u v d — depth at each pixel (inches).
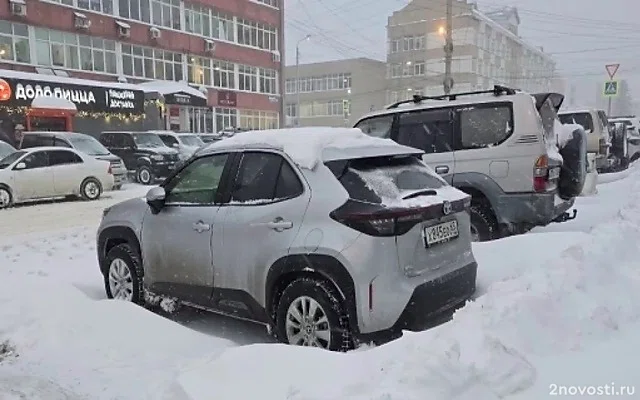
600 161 513.7
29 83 861.2
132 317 177.0
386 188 152.1
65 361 150.6
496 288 136.6
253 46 1592.0
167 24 1305.4
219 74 1475.1
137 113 1050.1
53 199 589.6
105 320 174.2
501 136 260.5
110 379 138.3
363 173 155.3
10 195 528.4
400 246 144.4
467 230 171.5
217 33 1464.1
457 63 2292.1
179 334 169.9
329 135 168.2
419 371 96.7
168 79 1314.0
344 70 2556.6
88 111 956.0
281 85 1707.7
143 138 811.4
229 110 1504.7
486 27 2394.2
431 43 2378.2
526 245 219.0
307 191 155.1
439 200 157.1
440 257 156.2
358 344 145.8
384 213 142.9
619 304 130.9
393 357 108.3
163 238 188.4
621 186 466.9
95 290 235.9
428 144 280.1
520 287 133.4
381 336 145.3
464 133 271.6
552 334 114.1
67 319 174.1
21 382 137.9
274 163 166.1
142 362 149.4
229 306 170.4
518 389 96.1
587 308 124.6
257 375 114.5
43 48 1035.9
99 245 219.1
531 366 102.1
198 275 177.5
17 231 398.3
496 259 209.2
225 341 169.6
